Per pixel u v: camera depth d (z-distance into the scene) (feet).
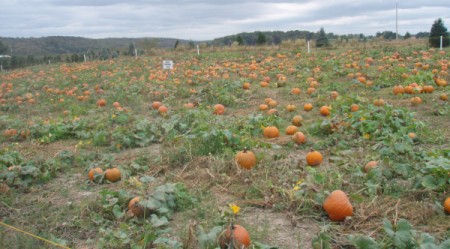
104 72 88.69
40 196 23.88
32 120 44.11
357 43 125.70
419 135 29.76
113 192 21.47
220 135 27.94
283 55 95.81
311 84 52.75
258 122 33.60
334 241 16.94
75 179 26.37
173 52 133.39
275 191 20.90
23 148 33.96
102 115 42.78
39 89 75.36
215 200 21.22
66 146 34.17
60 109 52.90
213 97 48.65
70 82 79.20
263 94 51.13
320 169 24.67
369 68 65.46
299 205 19.44
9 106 55.01
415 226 17.74
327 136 31.53
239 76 67.72
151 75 71.61
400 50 93.09
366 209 18.98
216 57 105.91
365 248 15.15
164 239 16.80
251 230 17.76
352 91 48.80
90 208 21.01
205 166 25.67
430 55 78.33
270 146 28.02
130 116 41.45
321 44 122.52
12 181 24.89
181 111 42.22
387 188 20.70
